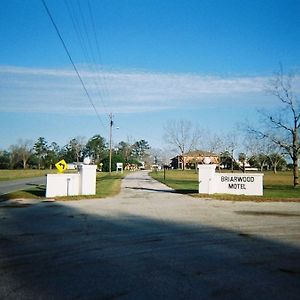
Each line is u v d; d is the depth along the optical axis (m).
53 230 11.28
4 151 118.56
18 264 7.55
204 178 24.50
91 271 7.11
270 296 5.87
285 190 29.44
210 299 5.71
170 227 11.99
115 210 16.22
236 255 8.46
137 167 144.62
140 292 5.99
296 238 10.41
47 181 22.12
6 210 16.00
